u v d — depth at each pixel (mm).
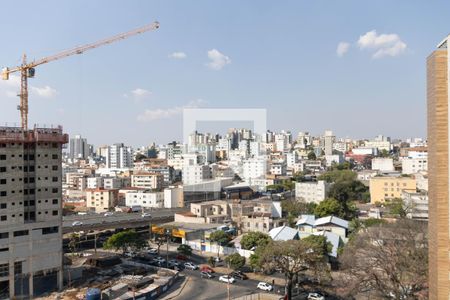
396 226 91250
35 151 104062
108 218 166125
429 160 56844
